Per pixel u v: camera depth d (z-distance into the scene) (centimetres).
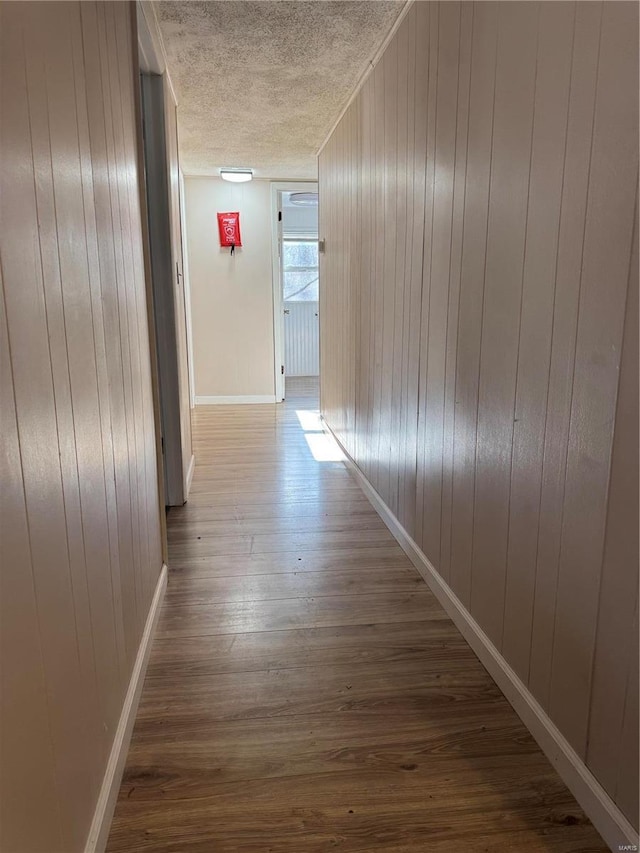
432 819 126
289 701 164
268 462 411
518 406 151
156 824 124
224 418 560
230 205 605
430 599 222
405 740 149
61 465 99
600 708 121
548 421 137
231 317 628
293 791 133
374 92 298
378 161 294
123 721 143
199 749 146
